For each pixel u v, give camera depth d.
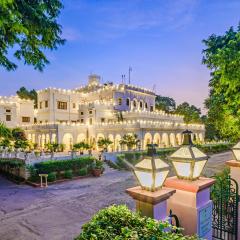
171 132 38.44
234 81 6.83
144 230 2.41
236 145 5.01
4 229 9.21
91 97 46.25
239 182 4.98
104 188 16.16
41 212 11.20
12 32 4.37
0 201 13.14
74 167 20.09
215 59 7.31
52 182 17.81
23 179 18.22
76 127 36.19
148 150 2.73
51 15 5.25
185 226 3.06
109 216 2.89
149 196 2.55
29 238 8.40
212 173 20.31
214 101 10.98
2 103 37.75
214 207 5.30
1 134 12.90
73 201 13.01
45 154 24.78
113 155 26.53
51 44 5.45
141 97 47.09
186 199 3.06
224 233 5.08
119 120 40.06
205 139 49.78
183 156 3.10
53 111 39.56
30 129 38.50
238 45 7.31
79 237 2.63
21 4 4.48
